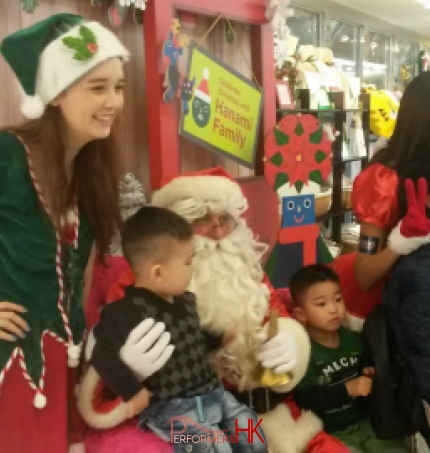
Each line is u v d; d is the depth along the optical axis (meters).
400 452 1.44
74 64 0.99
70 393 1.14
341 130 3.11
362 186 1.52
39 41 1.00
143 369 1.07
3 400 1.04
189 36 1.59
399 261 1.40
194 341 1.16
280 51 1.89
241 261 1.35
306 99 2.89
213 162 1.82
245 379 1.31
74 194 1.13
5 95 1.29
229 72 1.64
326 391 1.46
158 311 1.13
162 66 1.44
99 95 1.03
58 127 1.04
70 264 1.11
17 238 1.04
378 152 1.58
